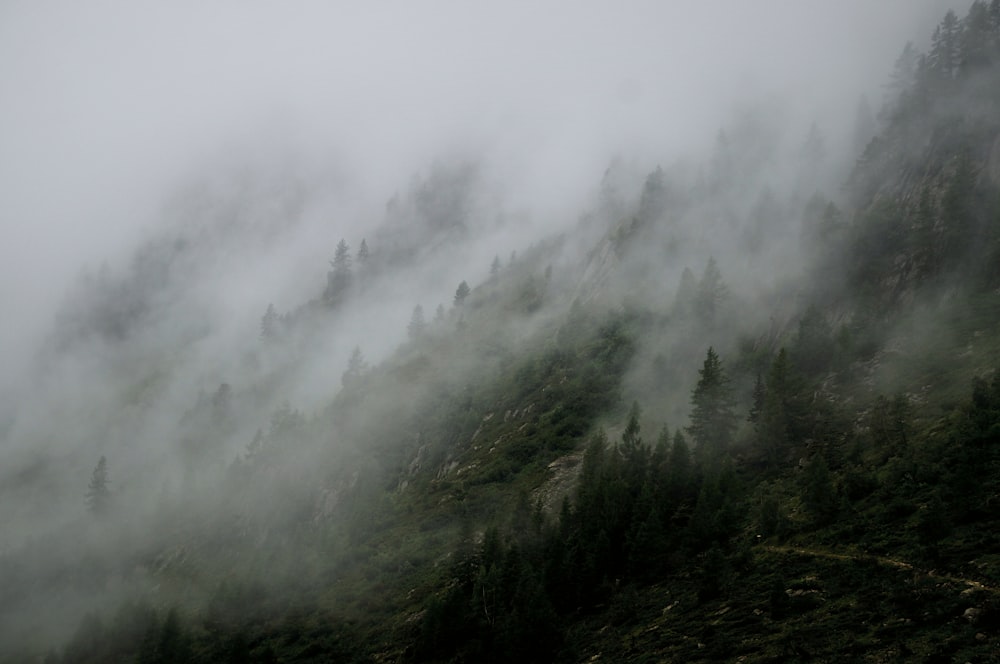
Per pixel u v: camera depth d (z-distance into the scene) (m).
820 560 54.28
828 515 61.19
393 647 76.12
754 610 50.47
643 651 51.41
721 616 51.72
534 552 77.25
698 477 77.44
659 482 79.44
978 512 50.41
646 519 71.12
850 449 72.88
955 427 65.19
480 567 77.75
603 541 69.44
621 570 69.25
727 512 67.75
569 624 63.69
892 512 56.53
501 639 64.12
